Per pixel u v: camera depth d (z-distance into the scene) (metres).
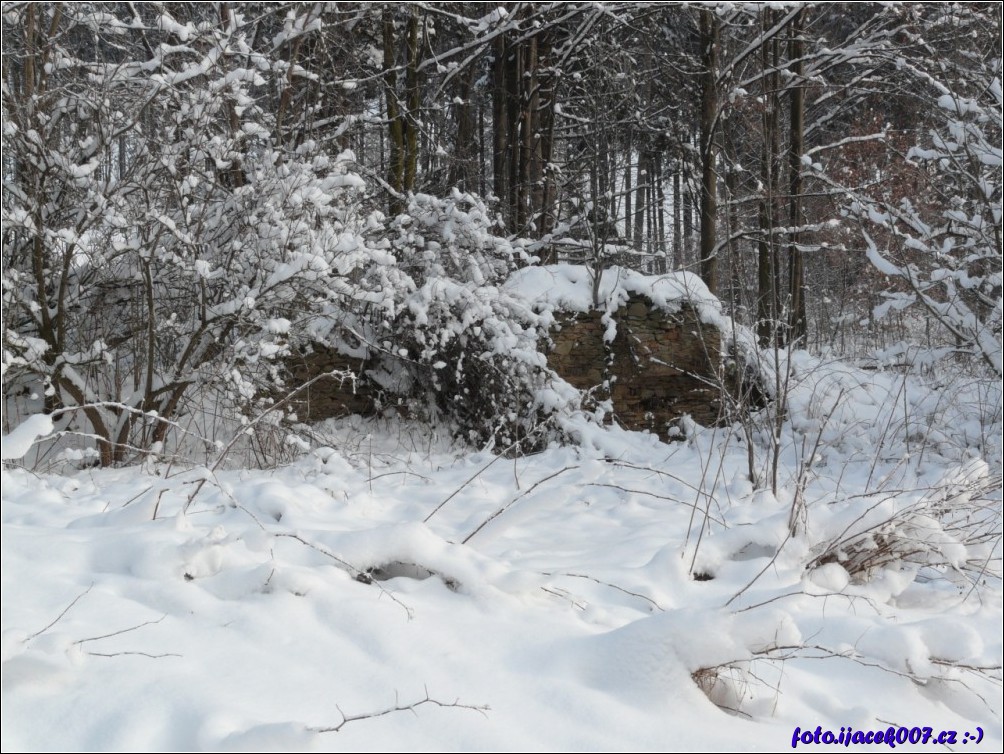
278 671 2.55
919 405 8.94
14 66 6.86
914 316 14.84
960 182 10.04
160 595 2.95
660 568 4.07
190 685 2.38
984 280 8.85
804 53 15.04
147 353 7.45
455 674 2.65
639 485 6.55
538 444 8.75
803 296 14.79
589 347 9.35
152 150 7.07
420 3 11.01
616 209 11.74
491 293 8.89
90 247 6.78
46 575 3.07
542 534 5.00
